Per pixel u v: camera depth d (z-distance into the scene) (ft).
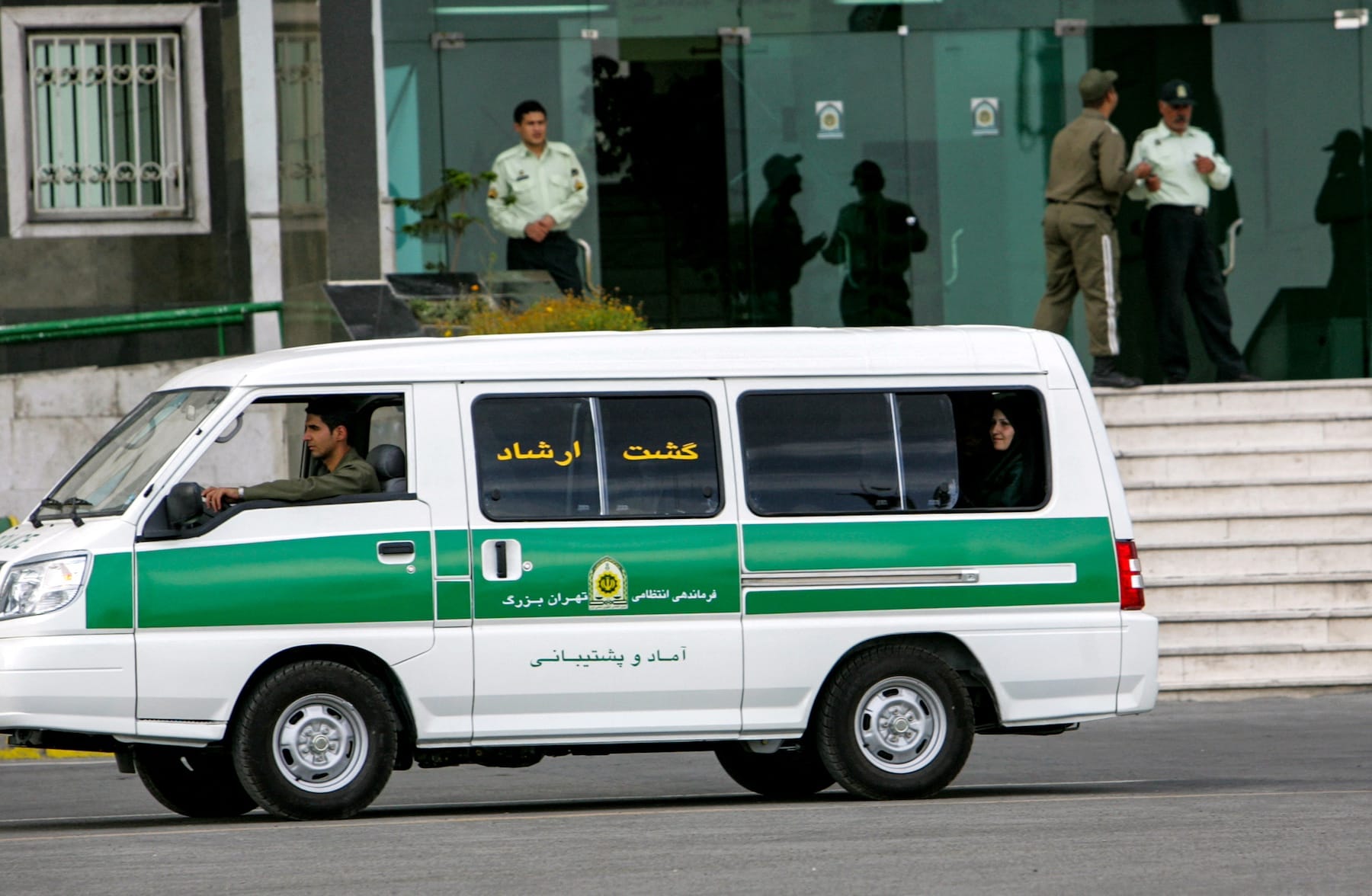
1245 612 121.90
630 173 161.99
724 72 163.32
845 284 165.68
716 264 163.84
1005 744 103.19
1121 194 142.41
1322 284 167.53
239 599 74.38
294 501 75.61
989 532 80.69
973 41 166.50
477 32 157.99
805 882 57.98
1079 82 164.96
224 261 157.79
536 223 148.66
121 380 137.90
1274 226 167.43
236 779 82.17
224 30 157.17
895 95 166.09
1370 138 167.63
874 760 79.30
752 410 79.77
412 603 75.92
